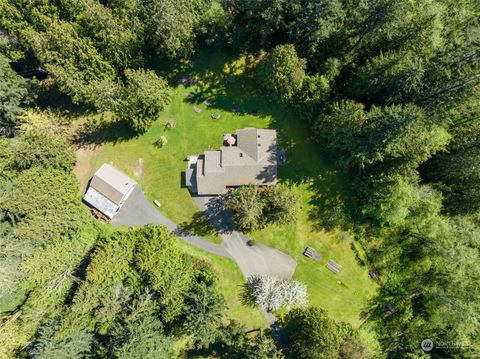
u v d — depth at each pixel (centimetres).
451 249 4206
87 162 5319
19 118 5006
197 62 5409
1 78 4616
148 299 4481
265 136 4978
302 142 5194
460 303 4462
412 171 4400
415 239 4941
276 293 4806
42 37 4338
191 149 5247
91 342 4584
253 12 4647
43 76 5547
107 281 4491
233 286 5000
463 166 4319
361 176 4950
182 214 5147
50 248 4597
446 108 4016
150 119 5094
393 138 4012
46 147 4775
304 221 5056
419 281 5019
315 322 4494
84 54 4453
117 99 4603
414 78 3984
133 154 5297
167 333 4678
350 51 4888
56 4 4678
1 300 4528
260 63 5053
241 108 5309
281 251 5022
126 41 4556
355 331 4931
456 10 4488
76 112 5438
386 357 5194
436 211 4238
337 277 4988
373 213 4775
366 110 4906
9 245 4378
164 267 4553
